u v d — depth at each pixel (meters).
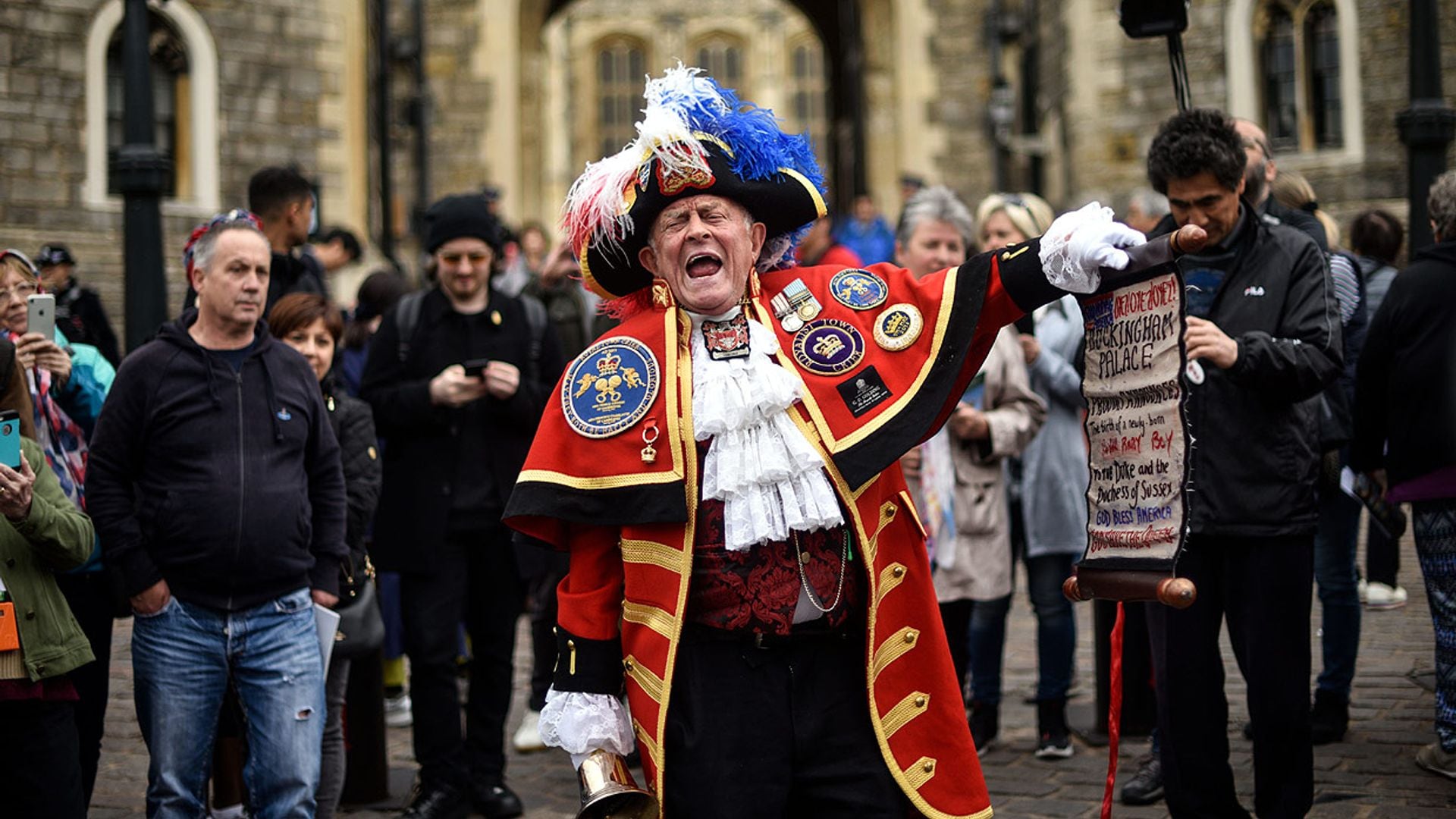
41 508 3.52
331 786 4.46
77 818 3.64
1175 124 3.84
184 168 14.09
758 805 2.74
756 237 2.97
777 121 2.96
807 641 2.84
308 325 4.60
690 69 2.92
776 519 2.76
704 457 2.82
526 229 11.88
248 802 3.98
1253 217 3.89
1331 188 14.22
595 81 45.78
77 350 4.65
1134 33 4.07
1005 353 5.00
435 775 4.73
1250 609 3.74
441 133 19.02
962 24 19.70
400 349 4.97
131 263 6.46
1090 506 2.95
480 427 4.89
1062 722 5.16
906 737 2.85
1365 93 14.02
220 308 3.89
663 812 2.79
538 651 5.75
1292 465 3.71
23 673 3.52
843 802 2.79
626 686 2.96
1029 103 18.08
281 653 3.87
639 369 2.86
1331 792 4.46
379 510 4.87
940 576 4.89
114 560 3.77
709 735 2.77
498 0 18.92
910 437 2.75
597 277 2.99
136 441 3.83
